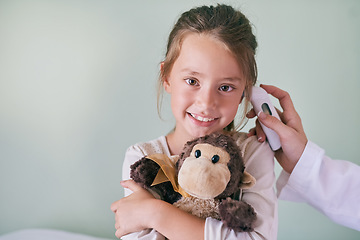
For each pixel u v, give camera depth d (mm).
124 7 1713
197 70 845
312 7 1677
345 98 1691
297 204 1695
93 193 1761
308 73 1694
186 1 1669
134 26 1707
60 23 1754
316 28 1683
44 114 1773
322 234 1691
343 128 1699
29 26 1770
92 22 1733
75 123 1759
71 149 1765
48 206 1789
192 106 872
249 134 993
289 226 1708
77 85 1752
